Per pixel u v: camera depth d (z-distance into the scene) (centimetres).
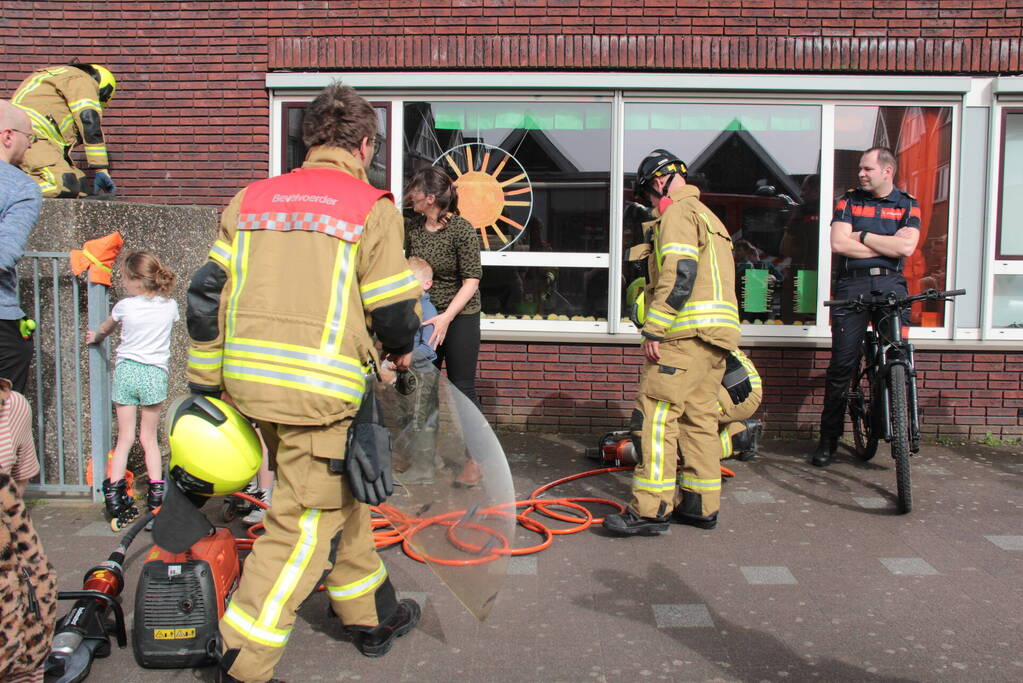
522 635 339
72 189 556
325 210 274
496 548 328
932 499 507
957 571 400
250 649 269
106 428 499
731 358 497
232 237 280
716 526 462
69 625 312
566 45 635
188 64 657
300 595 276
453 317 479
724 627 345
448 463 334
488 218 661
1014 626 344
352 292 274
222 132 659
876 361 542
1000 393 641
